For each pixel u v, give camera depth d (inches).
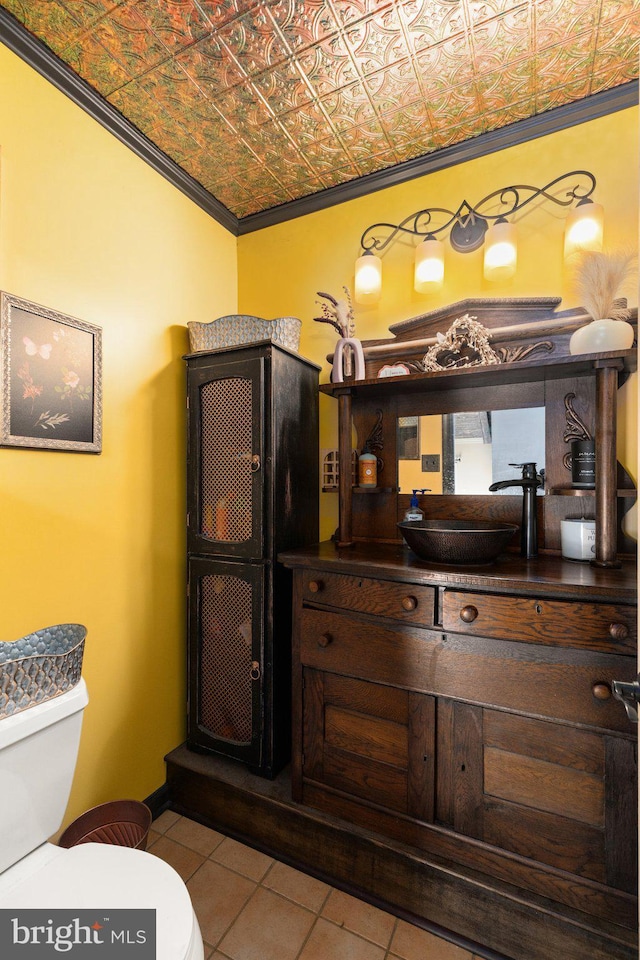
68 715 37.9
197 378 67.1
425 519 67.5
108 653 58.9
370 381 62.1
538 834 42.8
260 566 60.9
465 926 45.5
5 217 47.3
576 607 41.8
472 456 65.0
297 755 55.9
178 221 72.1
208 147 66.3
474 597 46.0
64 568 53.5
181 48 50.5
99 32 48.5
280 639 62.0
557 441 59.7
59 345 52.5
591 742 41.0
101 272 58.6
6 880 33.3
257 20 47.4
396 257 71.8
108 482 59.4
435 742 47.9
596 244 56.4
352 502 73.2
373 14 47.1
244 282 85.3
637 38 49.7
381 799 50.6
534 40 50.0
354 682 52.9
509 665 44.3
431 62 52.7
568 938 41.3
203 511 67.2
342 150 67.2
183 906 31.1
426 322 69.1
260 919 48.1
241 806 58.7
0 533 47.0
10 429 47.2
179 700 70.4
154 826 61.7
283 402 63.8
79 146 55.7
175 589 70.2
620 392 55.8
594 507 58.0
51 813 37.2
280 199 78.7
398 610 49.9
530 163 62.7
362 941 45.8
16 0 45.0
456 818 46.6
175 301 71.3
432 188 69.2
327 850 52.7
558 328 60.2
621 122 57.5
